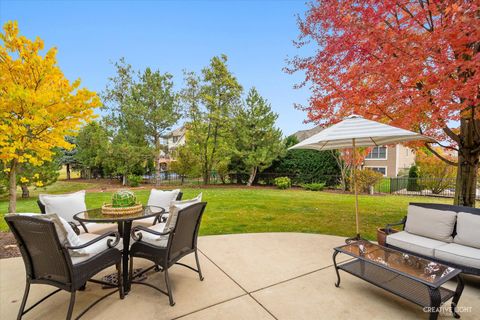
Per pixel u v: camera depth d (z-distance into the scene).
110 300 2.72
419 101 3.60
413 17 3.71
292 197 10.94
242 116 15.19
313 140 3.93
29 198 11.72
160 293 2.88
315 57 4.73
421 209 3.79
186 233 2.97
